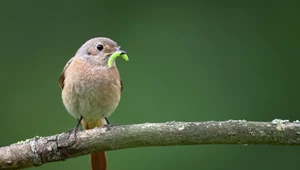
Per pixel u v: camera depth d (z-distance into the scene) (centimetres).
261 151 1209
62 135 762
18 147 757
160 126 746
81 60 906
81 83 890
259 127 733
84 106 902
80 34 1431
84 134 757
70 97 902
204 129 737
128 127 752
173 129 741
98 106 903
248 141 735
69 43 1426
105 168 909
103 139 752
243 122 739
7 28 1430
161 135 742
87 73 895
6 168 755
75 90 895
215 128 736
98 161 909
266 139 732
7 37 1427
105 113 919
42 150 754
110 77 902
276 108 1323
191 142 742
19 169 762
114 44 923
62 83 952
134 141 748
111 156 1238
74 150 755
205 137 737
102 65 904
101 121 938
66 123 1333
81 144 753
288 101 1330
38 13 1441
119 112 1318
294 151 1207
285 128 728
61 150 755
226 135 734
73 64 912
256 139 734
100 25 1433
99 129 759
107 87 897
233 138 735
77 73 895
